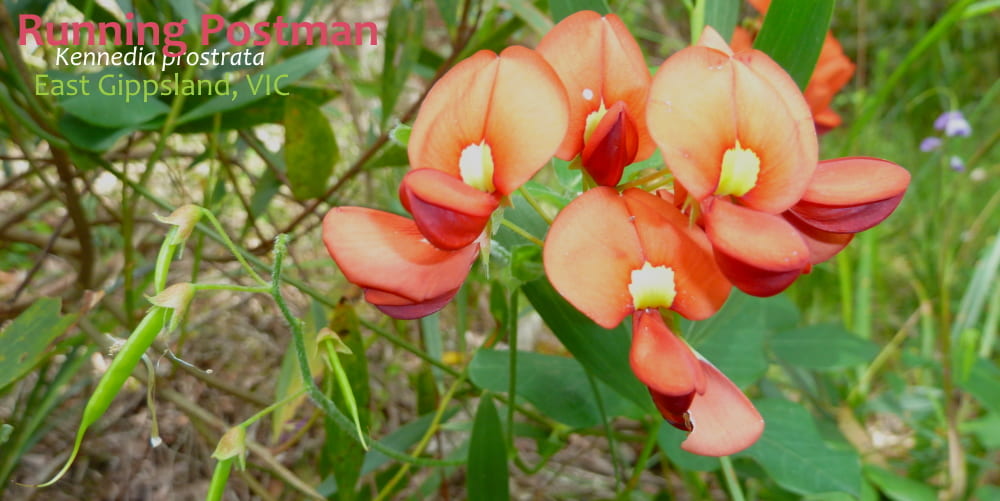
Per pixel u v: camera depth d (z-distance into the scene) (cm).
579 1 13
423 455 20
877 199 10
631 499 21
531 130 10
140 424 20
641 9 37
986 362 20
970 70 47
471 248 11
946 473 19
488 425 13
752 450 15
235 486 19
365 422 14
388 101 17
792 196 10
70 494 18
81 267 16
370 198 22
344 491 14
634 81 11
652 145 11
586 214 10
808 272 11
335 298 19
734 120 10
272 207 28
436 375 19
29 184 22
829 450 15
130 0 15
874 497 16
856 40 53
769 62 10
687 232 10
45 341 13
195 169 27
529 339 27
